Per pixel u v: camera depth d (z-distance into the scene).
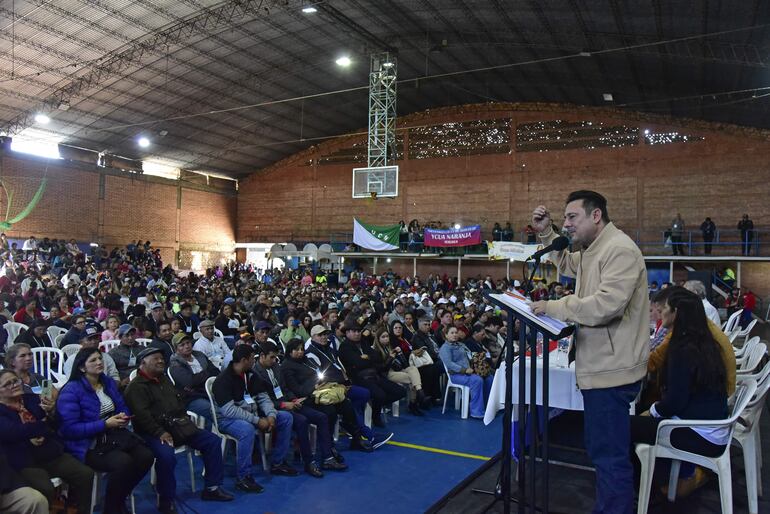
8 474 3.09
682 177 19.84
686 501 3.71
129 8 14.34
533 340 2.71
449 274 22.34
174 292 13.50
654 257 18.25
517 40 16.41
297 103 22.16
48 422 3.66
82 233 21.52
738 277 17.67
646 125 20.55
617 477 2.43
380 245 21.27
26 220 19.69
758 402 3.60
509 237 21.08
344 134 26.08
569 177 21.62
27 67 16.00
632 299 2.49
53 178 20.61
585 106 21.50
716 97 17.12
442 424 6.30
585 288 2.63
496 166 22.98
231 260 28.06
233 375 4.57
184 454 5.23
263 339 5.71
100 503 3.98
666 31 13.38
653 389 3.94
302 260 24.70
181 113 20.88
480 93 22.20
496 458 4.86
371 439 5.41
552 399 3.93
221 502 4.10
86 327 6.90
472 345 7.75
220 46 17.12
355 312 8.89
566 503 3.65
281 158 27.55
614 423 2.46
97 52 16.02
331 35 17.19
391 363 6.93
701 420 3.23
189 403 4.91
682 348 3.30
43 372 6.07
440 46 17.12
